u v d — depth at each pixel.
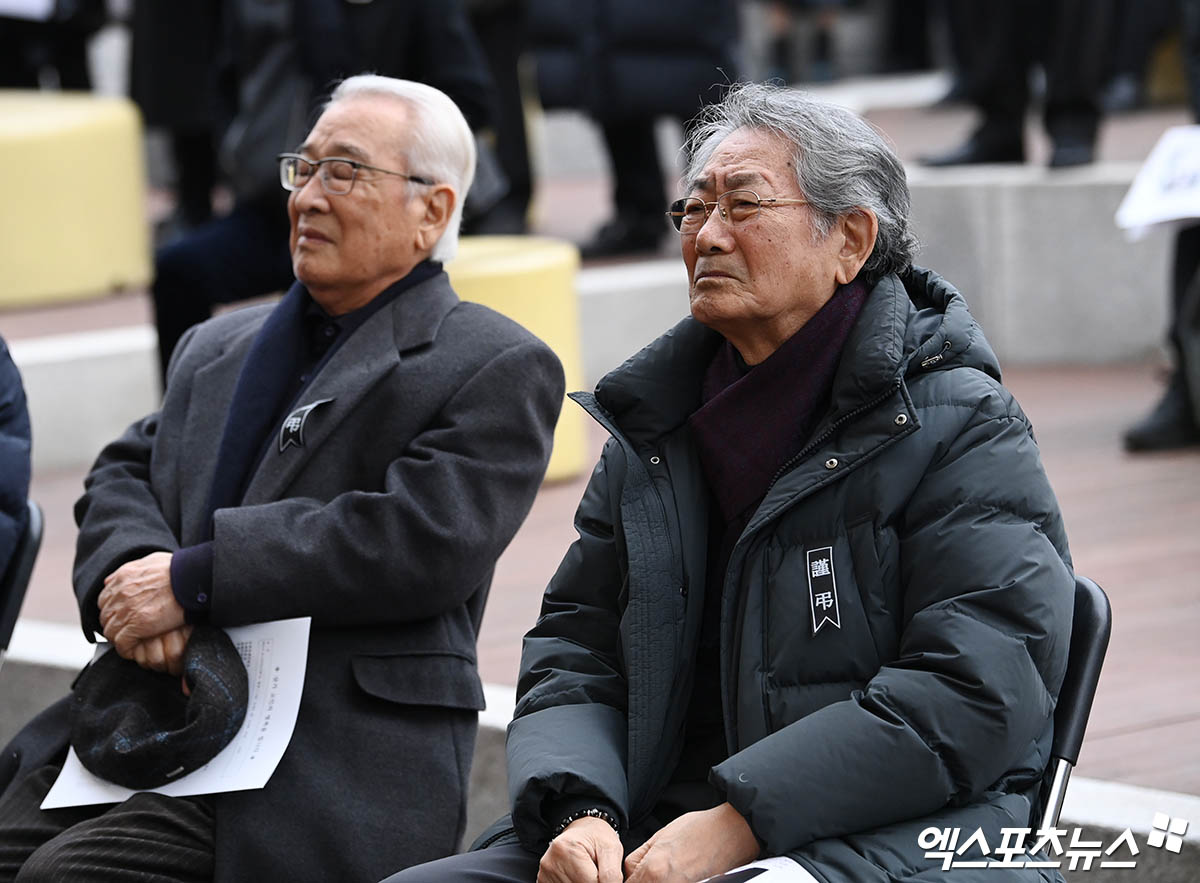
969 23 29.53
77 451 24.92
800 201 9.40
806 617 9.09
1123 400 25.05
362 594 11.05
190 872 10.60
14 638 16.50
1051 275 27.98
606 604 10.09
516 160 30.86
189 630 11.15
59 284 29.62
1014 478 9.04
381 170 11.73
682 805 9.60
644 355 9.92
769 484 9.50
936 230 28.91
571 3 32.47
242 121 19.73
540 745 9.53
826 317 9.49
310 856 10.73
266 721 10.96
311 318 12.16
